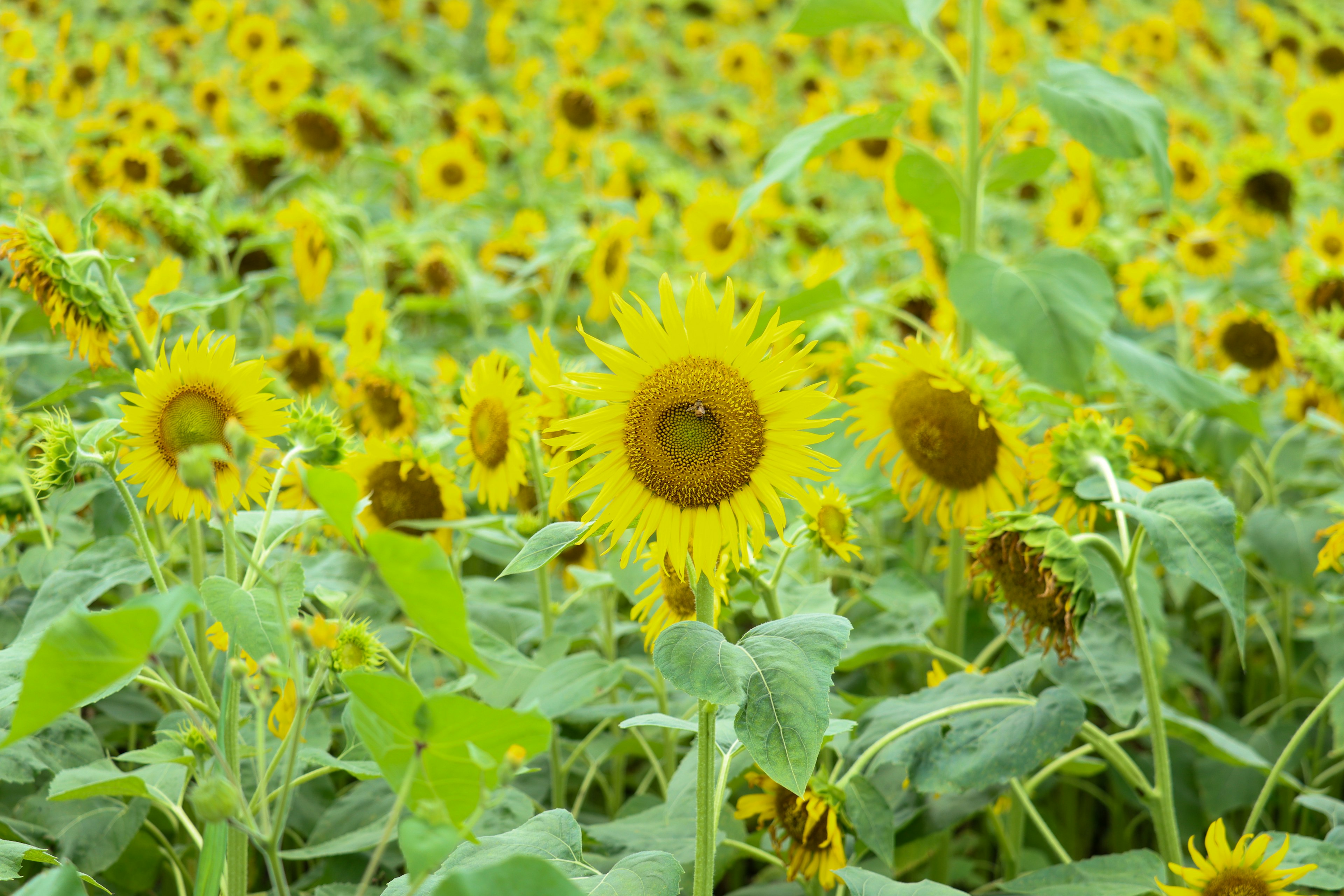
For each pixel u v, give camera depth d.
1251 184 3.32
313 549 2.52
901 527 3.00
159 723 2.37
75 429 2.19
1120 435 2.32
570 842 2.07
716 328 2.05
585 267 3.28
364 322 2.76
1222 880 2.13
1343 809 2.26
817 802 2.23
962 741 2.27
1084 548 2.41
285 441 2.38
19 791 2.36
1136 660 2.38
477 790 1.86
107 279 2.27
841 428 2.60
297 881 2.45
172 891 2.48
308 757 2.10
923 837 2.36
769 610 2.26
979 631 2.67
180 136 3.43
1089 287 2.52
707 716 2.04
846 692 2.67
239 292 2.36
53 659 1.61
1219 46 6.73
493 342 3.02
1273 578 2.81
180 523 2.62
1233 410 2.58
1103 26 8.05
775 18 7.93
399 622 2.62
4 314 2.87
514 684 2.41
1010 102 3.51
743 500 2.04
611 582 2.47
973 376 2.39
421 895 2.02
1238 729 2.66
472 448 2.45
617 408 2.05
